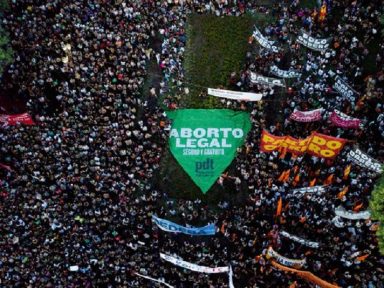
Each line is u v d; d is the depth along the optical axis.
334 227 49.72
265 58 55.19
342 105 52.78
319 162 51.22
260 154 52.22
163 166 53.78
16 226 50.72
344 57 54.22
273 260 48.84
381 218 43.66
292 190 50.56
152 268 49.88
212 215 52.28
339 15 55.66
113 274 49.81
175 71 55.62
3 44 52.00
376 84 53.16
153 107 54.72
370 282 48.34
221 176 53.31
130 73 54.72
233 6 57.16
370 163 47.66
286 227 50.16
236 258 49.91
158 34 55.78
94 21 55.19
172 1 56.06
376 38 55.00
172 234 51.31
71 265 49.94
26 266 49.94
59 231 50.72
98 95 53.88
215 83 55.69
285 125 52.84
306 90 53.59
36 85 54.41
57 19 55.31
